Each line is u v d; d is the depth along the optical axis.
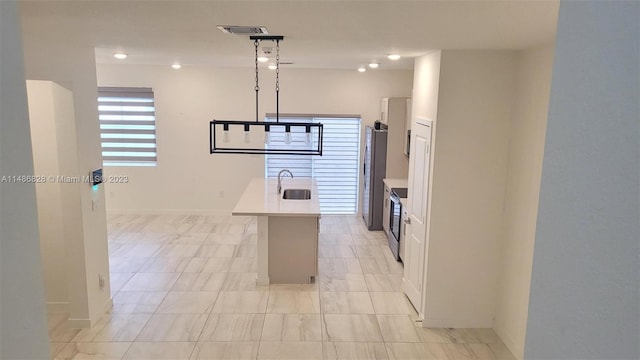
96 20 2.73
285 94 8.03
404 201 5.87
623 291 0.66
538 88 3.62
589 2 0.74
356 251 6.58
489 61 3.99
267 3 2.17
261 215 5.00
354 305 4.83
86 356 3.79
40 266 0.94
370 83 8.05
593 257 0.73
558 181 0.83
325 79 8.01
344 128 8.29
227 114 8.06
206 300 4.91
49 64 3.65
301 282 5.40
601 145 0.71
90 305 4.24
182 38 3.58
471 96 4.04
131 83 7.87
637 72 0.63
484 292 4.35
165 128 8.05
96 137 4.30
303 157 8.36
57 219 4.39
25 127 0.88
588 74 0.74
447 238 4.25
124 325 4.32
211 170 8.26
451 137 4.10
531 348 0.94
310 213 5.00
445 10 2.25
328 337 4.17
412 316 4.61
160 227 7.62
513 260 4.01
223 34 3.31
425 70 4.46
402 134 7.24
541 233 0.89
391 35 3.17
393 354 3.92
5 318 0.83
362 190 8.46
